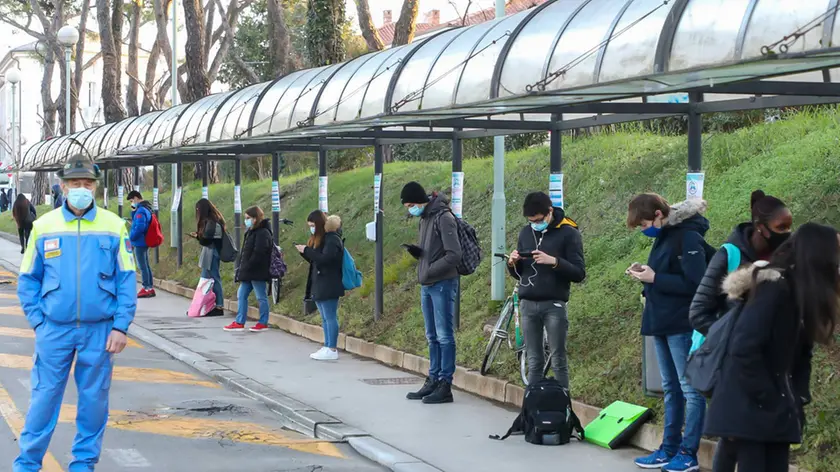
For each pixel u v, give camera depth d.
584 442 7.64
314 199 20.44
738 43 6.77
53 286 6.00
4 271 23.77
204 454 7.30
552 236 7.79
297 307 14.64
